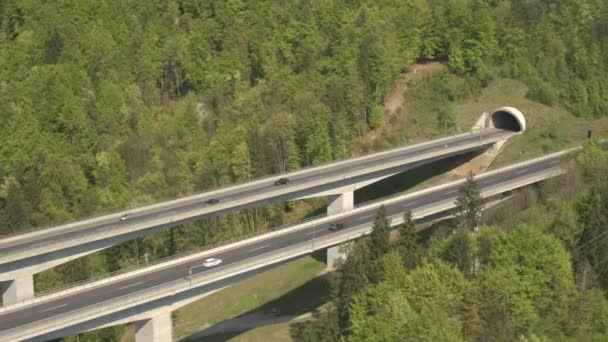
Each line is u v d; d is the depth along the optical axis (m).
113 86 168.38
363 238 118.44
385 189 172.12
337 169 154.38
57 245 113.75
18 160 146.62
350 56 194.50
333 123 175.75
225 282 108.88
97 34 181.88
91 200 141.25
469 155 179.12
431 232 142.12
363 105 187.62
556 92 197.88
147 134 163.12
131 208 133.00
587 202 110.81
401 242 108.56
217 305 129.88
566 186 134.00
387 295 89.56
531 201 136.38
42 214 135.25
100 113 163.12
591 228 102.00
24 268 112.44
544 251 94.25
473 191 126.19
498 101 195.62
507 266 95.44
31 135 151.00
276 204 161.00
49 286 123.19
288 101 182.50
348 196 152.00
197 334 120.75
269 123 170.12
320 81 188.00
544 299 92.31
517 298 90.38
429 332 80.12
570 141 178.75
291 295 131.88
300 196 144.00
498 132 184.00
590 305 89.44
